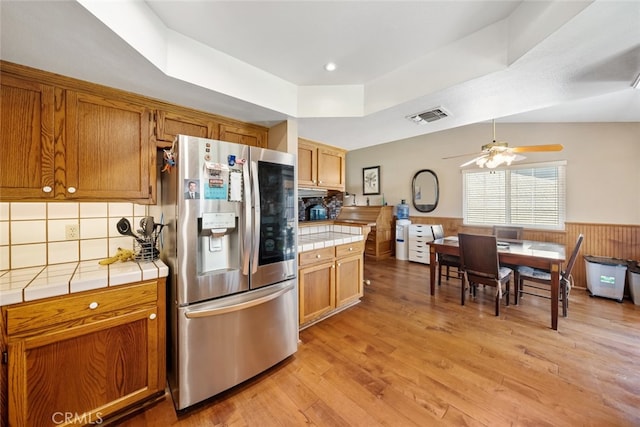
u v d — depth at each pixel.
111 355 1.40
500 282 2.80
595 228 3.58
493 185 4.64
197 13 1.42
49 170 1.45
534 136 4.11
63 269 1.51
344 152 3.50
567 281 2.78
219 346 1.60
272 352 1.87
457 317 2.78
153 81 1.58
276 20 1.50
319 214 3.56
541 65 1.53
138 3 1.29
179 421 1.45
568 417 1.46
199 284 1.55
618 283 3.14
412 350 2.15
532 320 2.68
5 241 1.49
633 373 1.83
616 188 3.47
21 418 1.17
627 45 1.33
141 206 1.99
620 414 1.47
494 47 1.59
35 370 1.20
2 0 0.94
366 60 1.94
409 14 1.48
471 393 1.66
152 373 1.52
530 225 4.21
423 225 5.20
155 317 1.52
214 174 1.60
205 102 1.91
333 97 2.29
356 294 3.08
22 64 1.36
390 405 1.57
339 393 1.67
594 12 1.11
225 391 1.69
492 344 2.23
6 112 1.34
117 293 1.40
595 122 3.60
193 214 1.52
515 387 1.70
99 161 1.61
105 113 1.64
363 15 1.47
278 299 1.91
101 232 1.81
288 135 2.33
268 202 1.88
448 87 1.80
